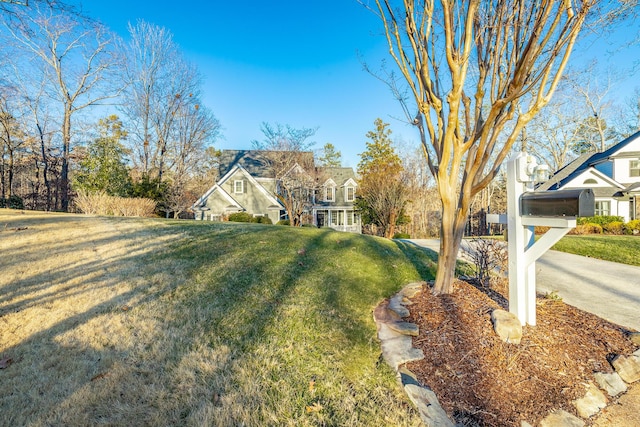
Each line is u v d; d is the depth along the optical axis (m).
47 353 2.54
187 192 23.45
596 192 17.33
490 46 3.56
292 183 18.73
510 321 2.96
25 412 1.93
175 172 23.58
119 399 2.08
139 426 1.88
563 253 8.68
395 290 4.54
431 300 3.71
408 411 2.15
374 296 4.23
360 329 3.28
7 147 16.42
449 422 2.08
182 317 3.32
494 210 29.11
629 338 3.03
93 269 4.55
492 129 3.75
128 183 15.68
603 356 2.80
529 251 3.10
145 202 12.38
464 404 2.23
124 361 2.50
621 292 4.84
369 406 2.17
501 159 3.55
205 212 20.77
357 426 1.98
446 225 3.83
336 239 7.41
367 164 24.70
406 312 3.48
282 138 18.92
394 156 23.47
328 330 3.21
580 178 17.98
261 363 2.59
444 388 2.38
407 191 17.22
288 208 19.03
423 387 2.39
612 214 17.08
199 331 3.05
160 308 3.49
